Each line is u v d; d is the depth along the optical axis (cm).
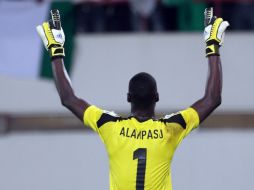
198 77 3912
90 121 1349
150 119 1348
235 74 3925
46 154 3916
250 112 3897
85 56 3922
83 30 4031
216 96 1341
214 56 1365
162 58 3928
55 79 1366
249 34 3941
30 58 3850
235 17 4019
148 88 1349
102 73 3931
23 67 3850
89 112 1351
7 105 3934
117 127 1341
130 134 1334
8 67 3847
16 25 3844
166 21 4034
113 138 1335
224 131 3872
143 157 1319
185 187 3841
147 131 1334
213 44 1370
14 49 3847
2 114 3909
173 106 3906
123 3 3950
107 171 3884
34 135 3922
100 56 3928
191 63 3919
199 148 3859
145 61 3928
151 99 1355
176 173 3844
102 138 1351
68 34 3847
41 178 3909
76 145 3906
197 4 3906
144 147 1323
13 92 3922
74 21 3866
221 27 1379
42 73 3859
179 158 3847
